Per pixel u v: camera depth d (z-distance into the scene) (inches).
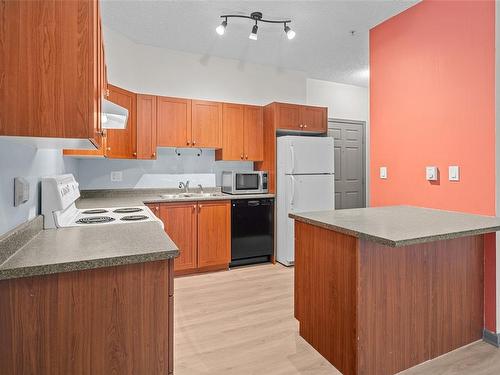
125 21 123.5
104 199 133.8
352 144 211.8
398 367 70.7
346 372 68.7
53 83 43.1
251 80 171.2
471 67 85.8
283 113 158.7
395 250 69.3
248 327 92.4
